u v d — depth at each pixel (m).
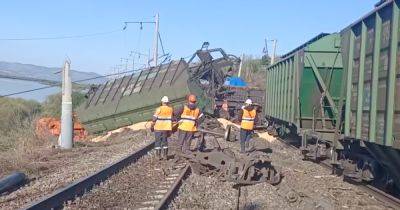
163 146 18.53
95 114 35.81
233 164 14.11
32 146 25.20
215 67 35.59
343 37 16.83
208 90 34.53
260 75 74.50
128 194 11.99
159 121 18.55
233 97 38.47
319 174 15.74
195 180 14.16
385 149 11.20
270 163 14.37
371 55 11.92
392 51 10.34
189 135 18.58
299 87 18.58
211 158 15.41
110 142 28.22
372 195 12.34
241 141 20.27
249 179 13.75
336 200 11.69
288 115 21.27
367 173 13.10
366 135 12.09
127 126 34.50
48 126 28.88
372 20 11.93
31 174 15.80
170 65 33.47
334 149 15.67
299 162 18.66
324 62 17.69
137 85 34.66
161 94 31.97
